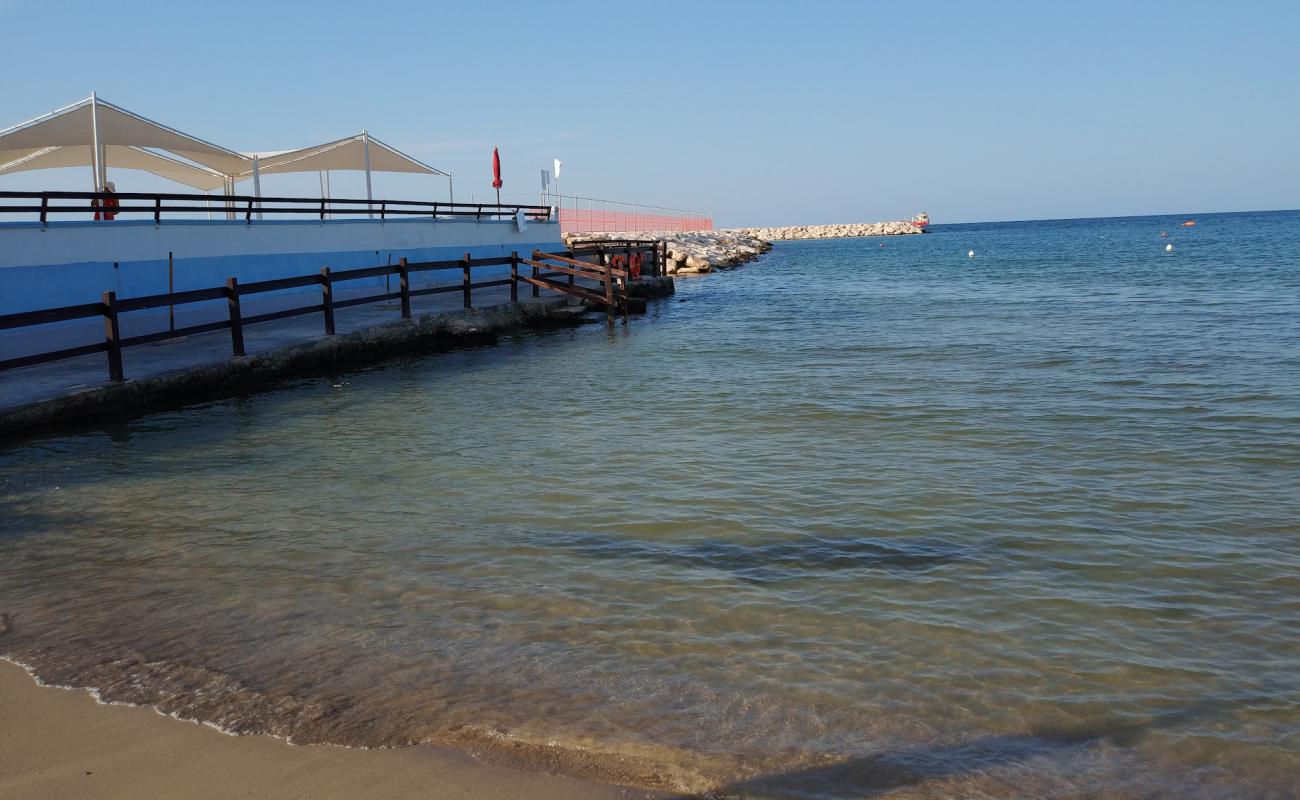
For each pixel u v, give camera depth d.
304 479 9.72
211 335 17.95
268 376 15.56
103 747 4.46
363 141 26.95
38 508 8.84
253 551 7.45
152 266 19.28
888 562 6.98
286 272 22.84
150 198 19.14
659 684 5.07
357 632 5.80
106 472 10.14
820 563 6.97
